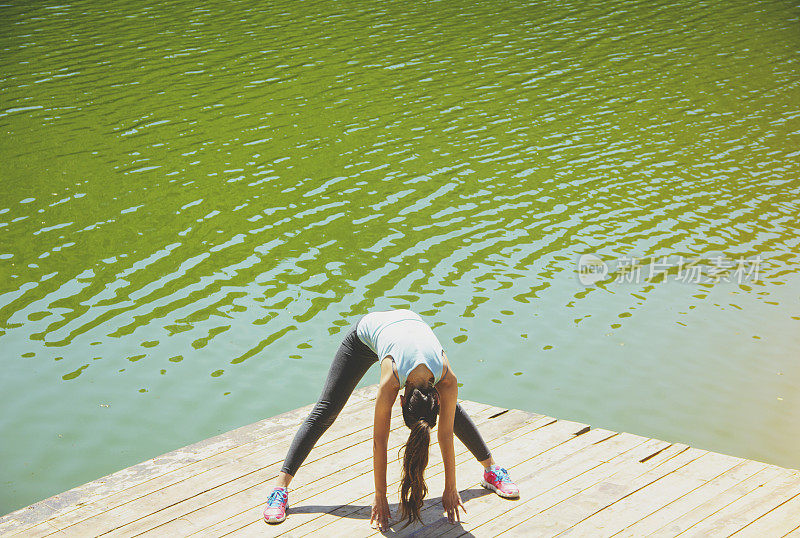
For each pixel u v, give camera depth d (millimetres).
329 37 18938
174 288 9062
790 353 7953
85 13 21344
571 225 10516
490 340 8188
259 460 4625
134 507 4160
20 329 8258
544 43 18578
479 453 4258
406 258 9695
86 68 16750
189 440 6719
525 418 5129
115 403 7191
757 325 8422
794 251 9836
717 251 9867
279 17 20781
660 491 4242
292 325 8391
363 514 4082
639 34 19453
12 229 10352
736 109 14664
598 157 12641
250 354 7922
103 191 11445
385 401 3732
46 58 17453
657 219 10672
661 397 7328
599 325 8453
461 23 20203
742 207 10977
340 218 10703
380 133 13469
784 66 17000
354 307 8688
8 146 12914
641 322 8508
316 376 7594
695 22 20641
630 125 13930
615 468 4492
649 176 11984
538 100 15039
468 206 11047
